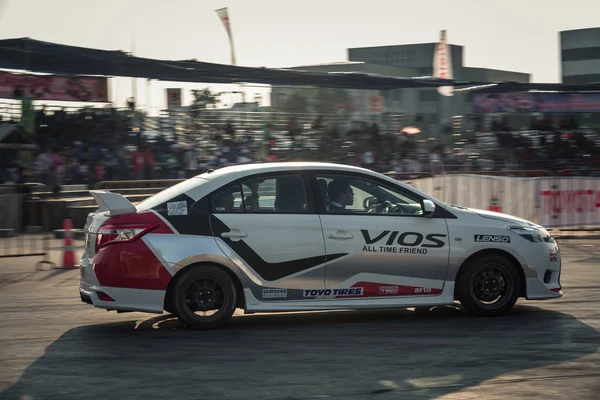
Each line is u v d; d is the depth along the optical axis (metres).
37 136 33.81
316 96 44.53
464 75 83.88
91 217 9.30
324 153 40.12
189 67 33.34
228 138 39.09
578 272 14.18
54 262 17.06
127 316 10.21
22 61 32.22
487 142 42.72
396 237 9.41
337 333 8.89
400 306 9.42
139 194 30.86
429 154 40.41
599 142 43.00
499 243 9.69
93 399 6.27
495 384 6.60
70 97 34.91
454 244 9.57
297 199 9.32
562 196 21.47
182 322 9.06
